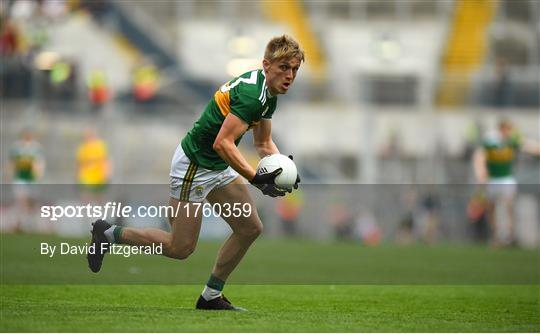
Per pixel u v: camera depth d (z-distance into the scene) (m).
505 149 66.62
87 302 28.38
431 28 105.38
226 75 95.56
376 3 105.94
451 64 103.94
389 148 83.50
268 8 104.75
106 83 84.00
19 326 20.91
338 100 87.69
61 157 81.19
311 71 101.00
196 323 22.06
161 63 98.81
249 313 25.09
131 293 31.94
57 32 94.94
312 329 21.61
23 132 72.00
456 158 81.81
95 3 99.62
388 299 31.97
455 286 37.78
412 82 88.94
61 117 82.00
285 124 84.00
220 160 24.89
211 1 103.75
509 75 90.12
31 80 86.69
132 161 81.31
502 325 23.81
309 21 105.12
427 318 25.33
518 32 105.25
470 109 89.12
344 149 85.25
